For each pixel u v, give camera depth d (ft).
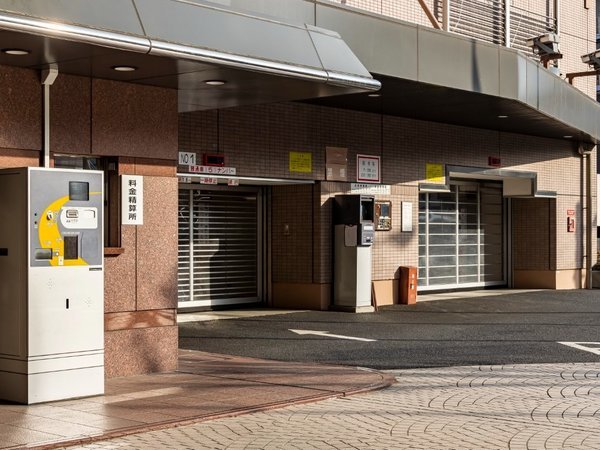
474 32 72.90
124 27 30.14
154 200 36.65
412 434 26.13
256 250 64.54
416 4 68.59
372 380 35.27
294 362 40.65
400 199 68.33
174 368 37.50
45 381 30.40
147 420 27.66
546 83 64.59
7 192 30.73
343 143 63.93
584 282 86.48
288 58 35.50
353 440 25.39
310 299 62.54
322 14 45.44
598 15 139.85
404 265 68.64
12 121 32.27
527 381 35.78
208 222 61.57
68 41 28.76
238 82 36.42
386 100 59.11
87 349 31.50
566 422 27.81
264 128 58.95
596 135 79.10
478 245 82.48
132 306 36.01
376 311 62.64
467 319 58.75
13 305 30.45
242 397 31.55
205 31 32.89
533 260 84.53
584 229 87.10
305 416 28.84
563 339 49.29
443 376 37.17
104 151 34.99
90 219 31.60
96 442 25.36
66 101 33.88
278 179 59.67
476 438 25.58
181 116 54.65
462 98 57.67
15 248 30.40
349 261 61.98
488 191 83.35
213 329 52.34
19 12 27.40
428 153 70.59
